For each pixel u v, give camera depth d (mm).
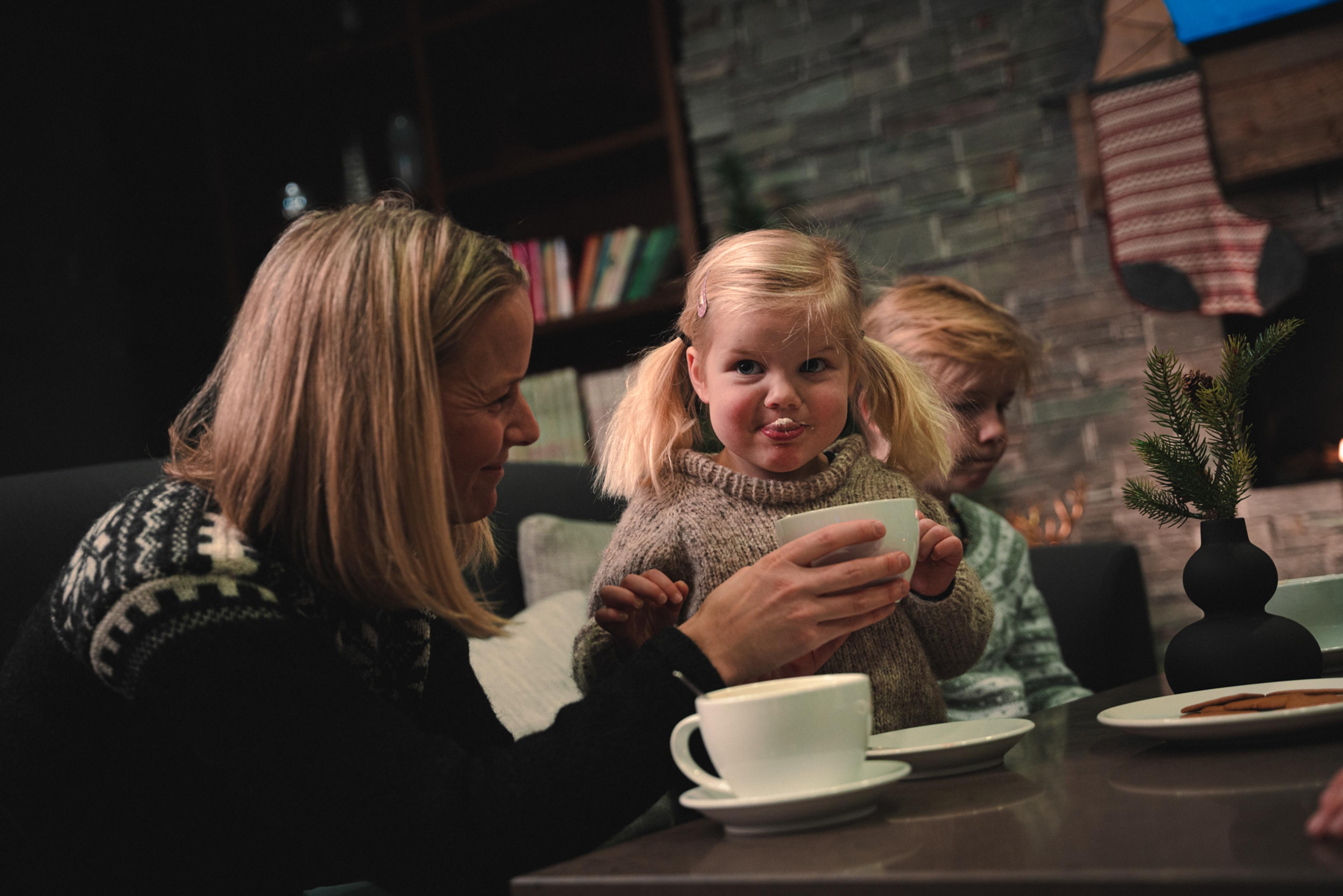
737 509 1049
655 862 523
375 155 3658
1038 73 2855
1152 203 2682
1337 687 688
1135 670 1878
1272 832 426
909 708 1006
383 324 702
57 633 714
